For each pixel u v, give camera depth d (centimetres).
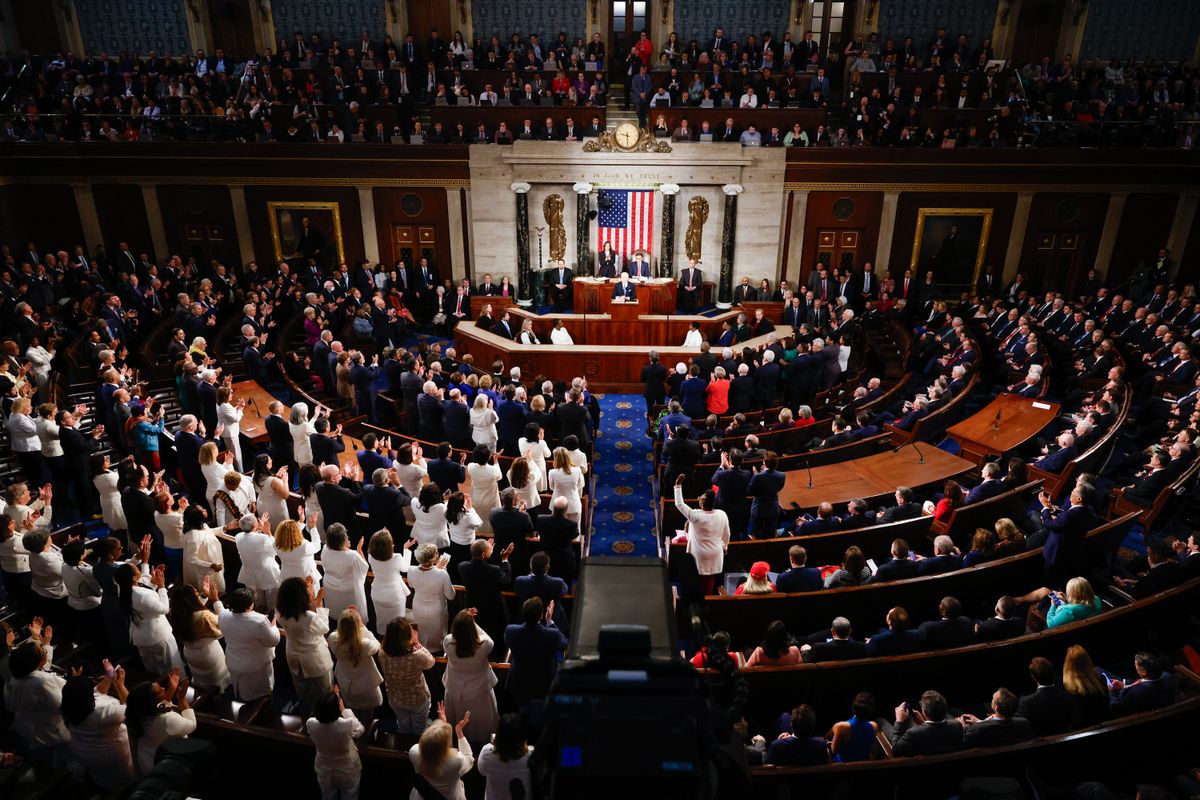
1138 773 555
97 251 2097
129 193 2073
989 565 788
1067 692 593
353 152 2042
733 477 923
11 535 760
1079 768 535
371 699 607
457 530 820
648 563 288
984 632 691
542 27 2339
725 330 1908
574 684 216
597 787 196
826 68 2278
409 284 2162
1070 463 1051
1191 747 558
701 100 2106
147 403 1167
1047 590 782
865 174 2034
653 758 198
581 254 2102
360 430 1348
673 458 1027
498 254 2128
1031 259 2112
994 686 680
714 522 805
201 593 713
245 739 541
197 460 994
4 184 1989
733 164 2025
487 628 702
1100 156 1991
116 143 2005
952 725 552
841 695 655
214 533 806
